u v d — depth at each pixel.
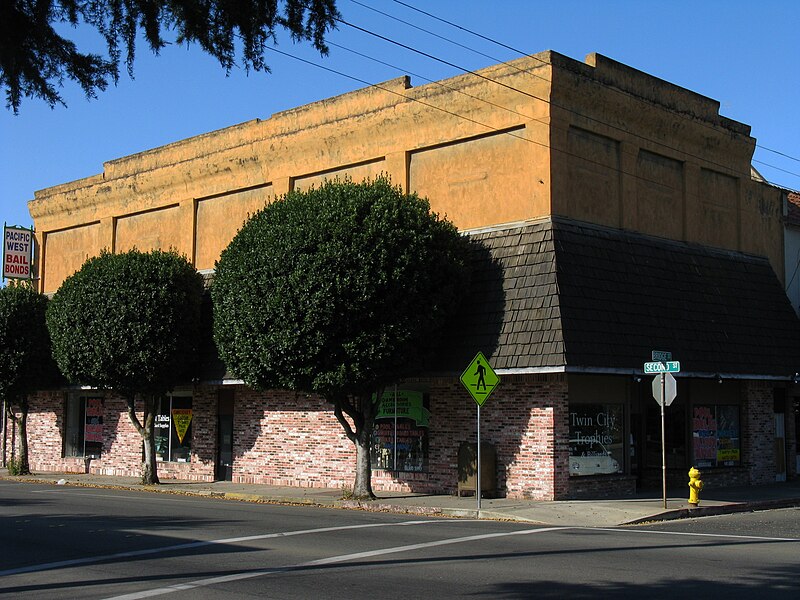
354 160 27.22
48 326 29.58
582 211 23.48
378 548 14.03
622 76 24.84
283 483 28.09
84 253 36.88
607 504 20.84
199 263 32.09
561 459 21.64
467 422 23.28
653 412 26.11
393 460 25.05
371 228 21.22
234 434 29.81
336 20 9.36
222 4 9.04
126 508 21.31
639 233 25.02
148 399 29.98
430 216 22.47
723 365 24.84
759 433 27.52
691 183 26.94
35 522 18.00
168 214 33.41
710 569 11.94
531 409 21.97
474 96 24.31
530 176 23.09
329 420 27.03
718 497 23.12
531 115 23.12
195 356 28.86
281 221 22.28
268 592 10.42
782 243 30.27
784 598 9.92
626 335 22.38
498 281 22.83
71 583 11.19
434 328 22.02
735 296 26.84
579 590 10.43
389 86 26.53
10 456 38.59
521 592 10.32
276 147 29.39
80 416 35.94
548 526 17.86
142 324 27.61
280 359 21.53
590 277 22.42
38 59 9.04
